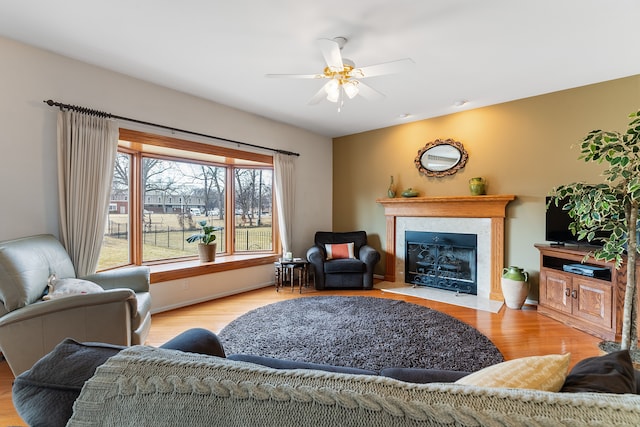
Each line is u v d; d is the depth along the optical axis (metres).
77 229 2.67
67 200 2.63
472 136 4.06
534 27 2.22
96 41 2.45
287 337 2.65
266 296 4.03
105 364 0.56
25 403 0.55
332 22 2.19
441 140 4.30
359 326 2.90
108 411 0.51
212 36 2.38
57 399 0.54
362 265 4.35
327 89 2.61
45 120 2.58
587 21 2.14
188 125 3.55
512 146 3.74
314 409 0.48
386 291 4.27
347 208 5.44
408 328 2.85
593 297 2.73
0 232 2.38
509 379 0.70
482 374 0.76
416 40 2.41
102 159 2.82
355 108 4.02
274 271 4.71
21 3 1.98
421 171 4.49
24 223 2.48
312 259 4.38
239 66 2.87
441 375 0.93
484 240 3.96
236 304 3.67
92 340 1.81
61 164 2.61
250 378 0.53
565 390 0.71
